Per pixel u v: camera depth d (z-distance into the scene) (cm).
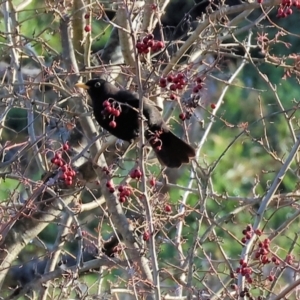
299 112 1408
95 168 866
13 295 912
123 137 906
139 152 709
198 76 862
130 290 857
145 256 832
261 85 1570
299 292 827
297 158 943
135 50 695
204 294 837
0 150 856
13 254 989
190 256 768
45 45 945
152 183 843
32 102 873
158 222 820
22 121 1411
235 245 1270
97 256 812
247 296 734
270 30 1636
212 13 948
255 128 1534
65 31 927
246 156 1495
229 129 1508
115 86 976
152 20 982
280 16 869
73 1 959
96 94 902
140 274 809
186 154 912
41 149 840
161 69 1033
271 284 795
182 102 901
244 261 739
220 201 1190
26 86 943
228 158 1477
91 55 1116
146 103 885
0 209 892
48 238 1415
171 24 1630
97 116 901
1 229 779
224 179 1451
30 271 1284
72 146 1011
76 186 921
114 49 1131
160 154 919
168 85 891
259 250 742
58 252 954
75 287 909
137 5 988
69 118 1046
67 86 958
